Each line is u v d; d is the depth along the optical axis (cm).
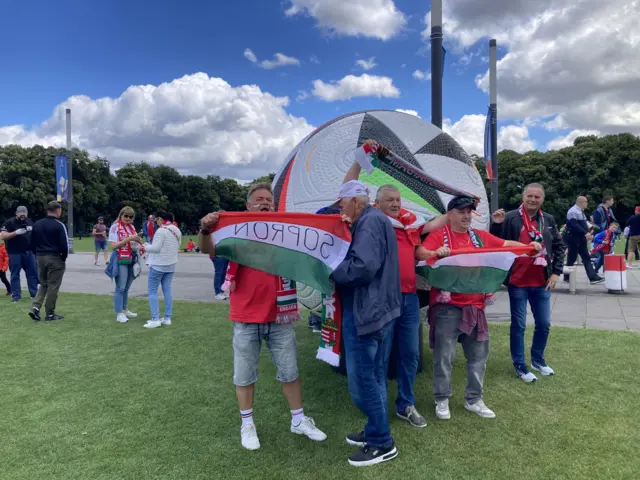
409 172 340
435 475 263
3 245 917
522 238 400
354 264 254
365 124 412
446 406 339
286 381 310
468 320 326
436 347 337
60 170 2366
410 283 323
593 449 288
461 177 412
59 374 439
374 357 277
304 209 402
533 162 5266
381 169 386
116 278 662
